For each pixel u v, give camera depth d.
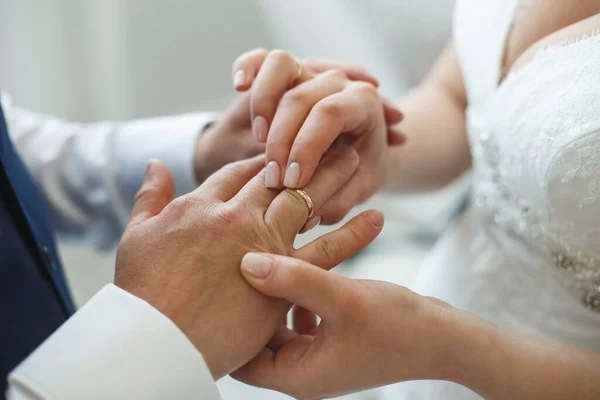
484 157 0.64
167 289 0.49
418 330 0.49
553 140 0.54
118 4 0.98
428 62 1.13
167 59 1.06
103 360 0.45
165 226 0.51
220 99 1.12
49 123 0.75
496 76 0.61
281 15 1.07
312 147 0.53
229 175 0.55
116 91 1.04
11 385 0.45
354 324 0.48
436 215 1.21
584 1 0.56
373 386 0.51
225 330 0.49
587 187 0.54
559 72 0.55
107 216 0.73
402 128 0.72
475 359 0.50
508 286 0.66
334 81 0.58
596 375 0.52
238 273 0.50
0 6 0.93
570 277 0.59
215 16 1.05
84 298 1.17
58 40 0.97
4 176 0.55
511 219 0.63
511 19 0.60
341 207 0.58
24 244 0.57
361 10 1.08
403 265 1.10
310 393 0.50
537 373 0.51
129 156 0.71
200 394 0.47
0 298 0.56
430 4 1.07
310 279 0.47
